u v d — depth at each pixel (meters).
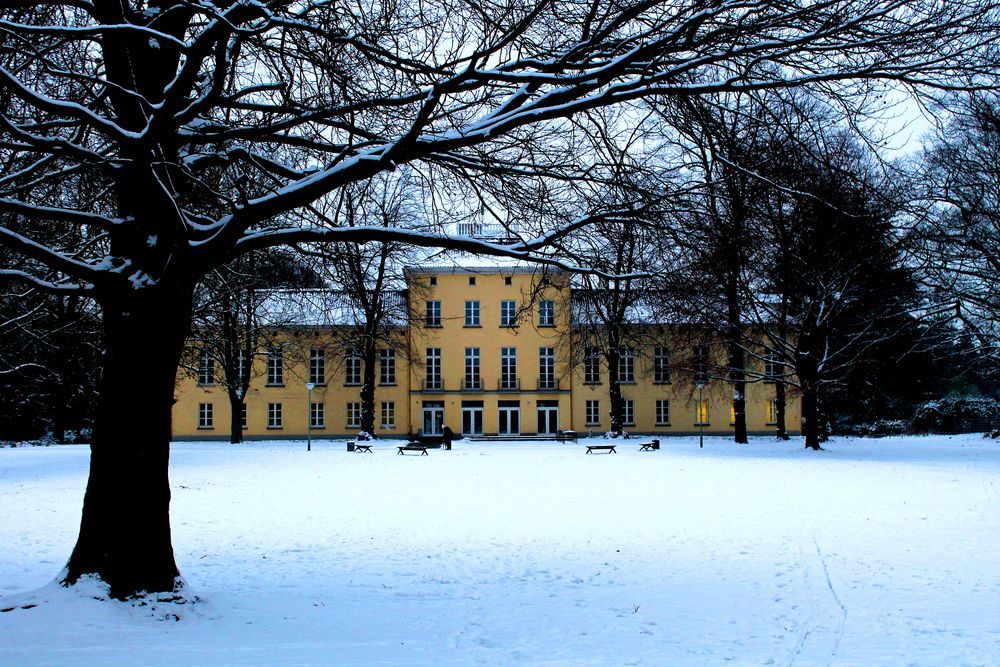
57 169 10.07
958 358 42.72
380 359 57.94
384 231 8.12
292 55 7.88
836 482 20.81
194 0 6.46
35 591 7.71
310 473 25.62
